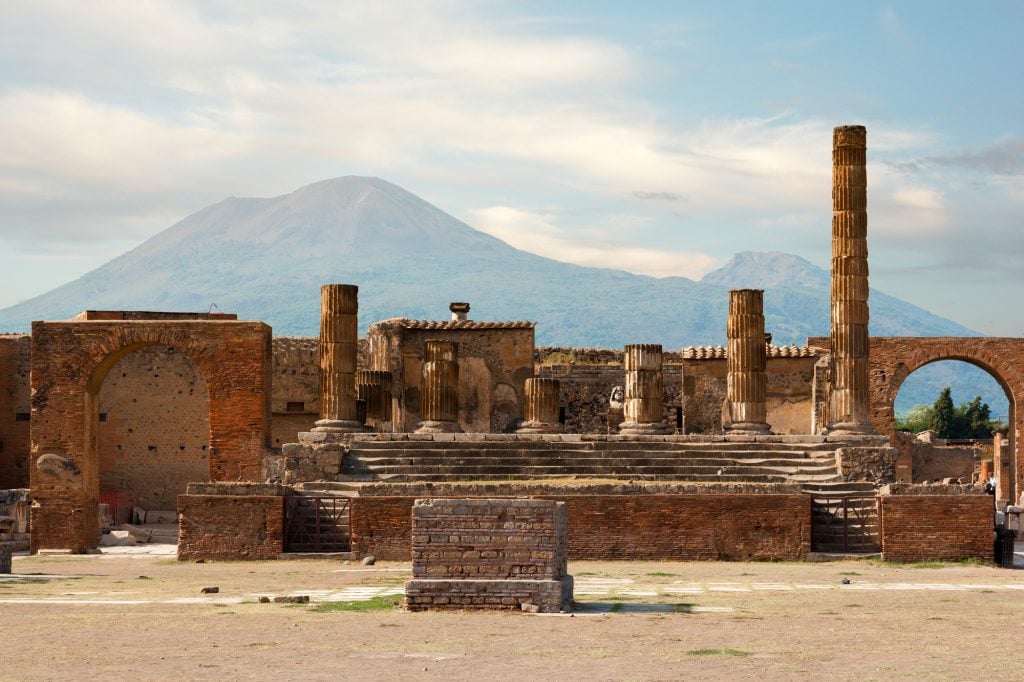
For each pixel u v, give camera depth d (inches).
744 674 787.4
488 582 1057.5
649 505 1667.1
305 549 1724.9
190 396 2802.7
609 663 824.3
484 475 1900.8
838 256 2114.9
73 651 874.8
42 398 2190.0
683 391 2918.3
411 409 2866.6
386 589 1289.4
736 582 1374.3
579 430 3353.8
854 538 1706.4
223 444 2175.2
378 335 2876.5
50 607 1139.9
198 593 1259.8
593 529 1667.1
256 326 2188.7
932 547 1643.7
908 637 950.4
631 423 2192.4
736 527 1659.7
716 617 1057.5
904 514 1649.9
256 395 2180.1
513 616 1034.1
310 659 838.5
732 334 2146.9
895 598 1219.2
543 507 1061.8
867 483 1846.7
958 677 779.4
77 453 2181.3
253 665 816.9
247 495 1701.5
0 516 2107.5
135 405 2795.3
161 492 2783.0
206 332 2188.7
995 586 1344.7
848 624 1021.8
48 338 2196.1
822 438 2032.5
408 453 1956.2
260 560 1681.8
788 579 1414.9
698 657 848.9
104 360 2204.7
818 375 2770.7
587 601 1166.3
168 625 1003.3
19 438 2817.4
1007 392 3041.3
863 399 2097.7
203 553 1695.4
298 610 1093.1
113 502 2736.2
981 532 1644.9
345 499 1758.1
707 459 1952.5
